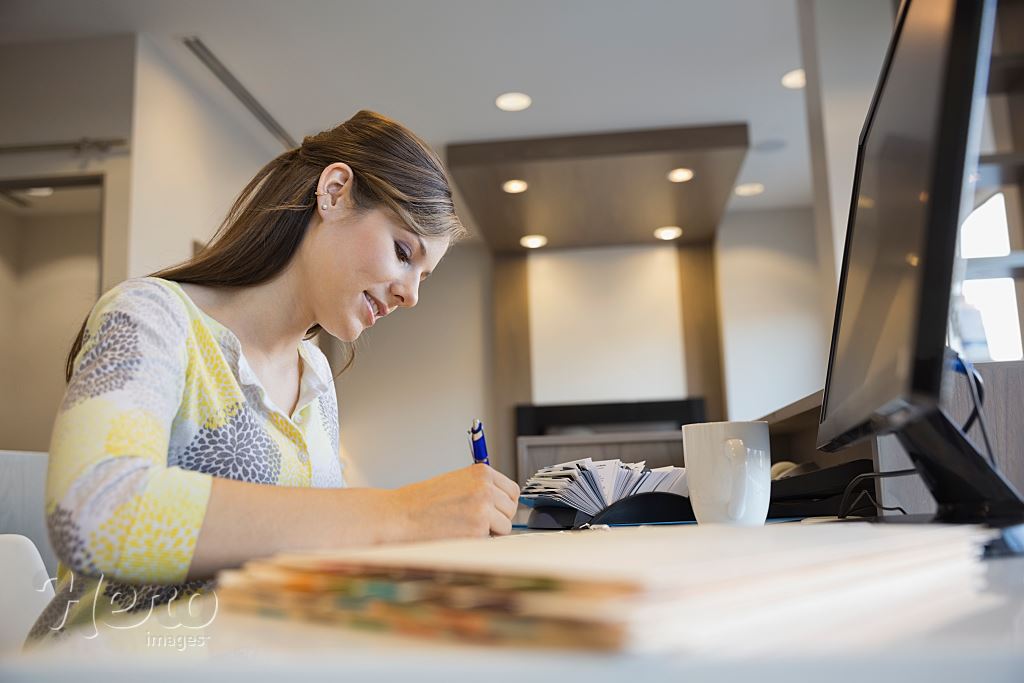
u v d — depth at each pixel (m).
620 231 5.90
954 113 0.41
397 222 1.01
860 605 0.31
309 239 1.01
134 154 3.45
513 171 4.77
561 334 6.18
